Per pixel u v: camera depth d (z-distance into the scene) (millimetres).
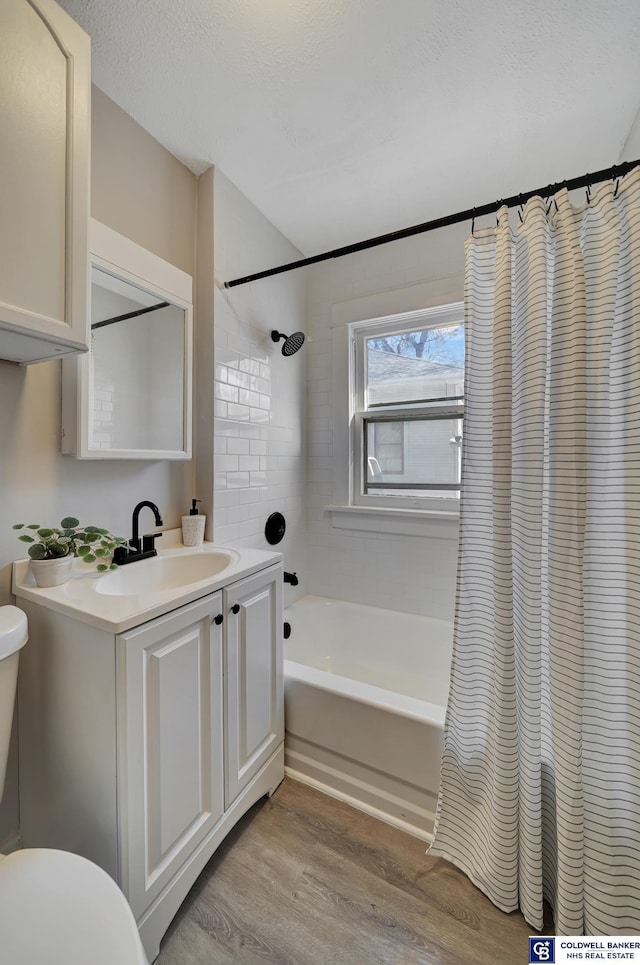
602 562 997
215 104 1325
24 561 1067
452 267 1968
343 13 1043
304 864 1153
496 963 922
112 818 858
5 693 843
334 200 1838
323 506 2357
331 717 1409
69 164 878
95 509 1278
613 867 929
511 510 1115
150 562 1317
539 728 1011
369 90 1274
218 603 1108
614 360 1005
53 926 571
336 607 2252
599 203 1007
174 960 923
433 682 1984
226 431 1710
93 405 1180
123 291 1273
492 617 1158
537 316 1039
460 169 1641
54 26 850
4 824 1065
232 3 1016
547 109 1344
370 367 2291
